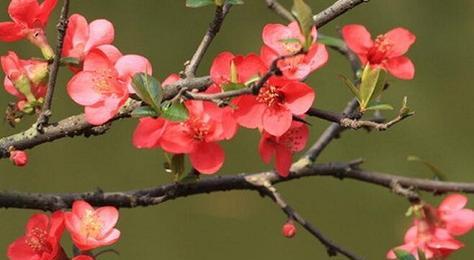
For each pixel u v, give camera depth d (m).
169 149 1.76
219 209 3.03
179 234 2.97
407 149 3.32
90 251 1.74
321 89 3.34
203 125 1.76
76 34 1.78
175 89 1.75
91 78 1.74
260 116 1.73
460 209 1.89
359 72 1.85
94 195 1.80
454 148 3.39
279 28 1.74
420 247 1.88
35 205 1.79
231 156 3.14
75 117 1.75
